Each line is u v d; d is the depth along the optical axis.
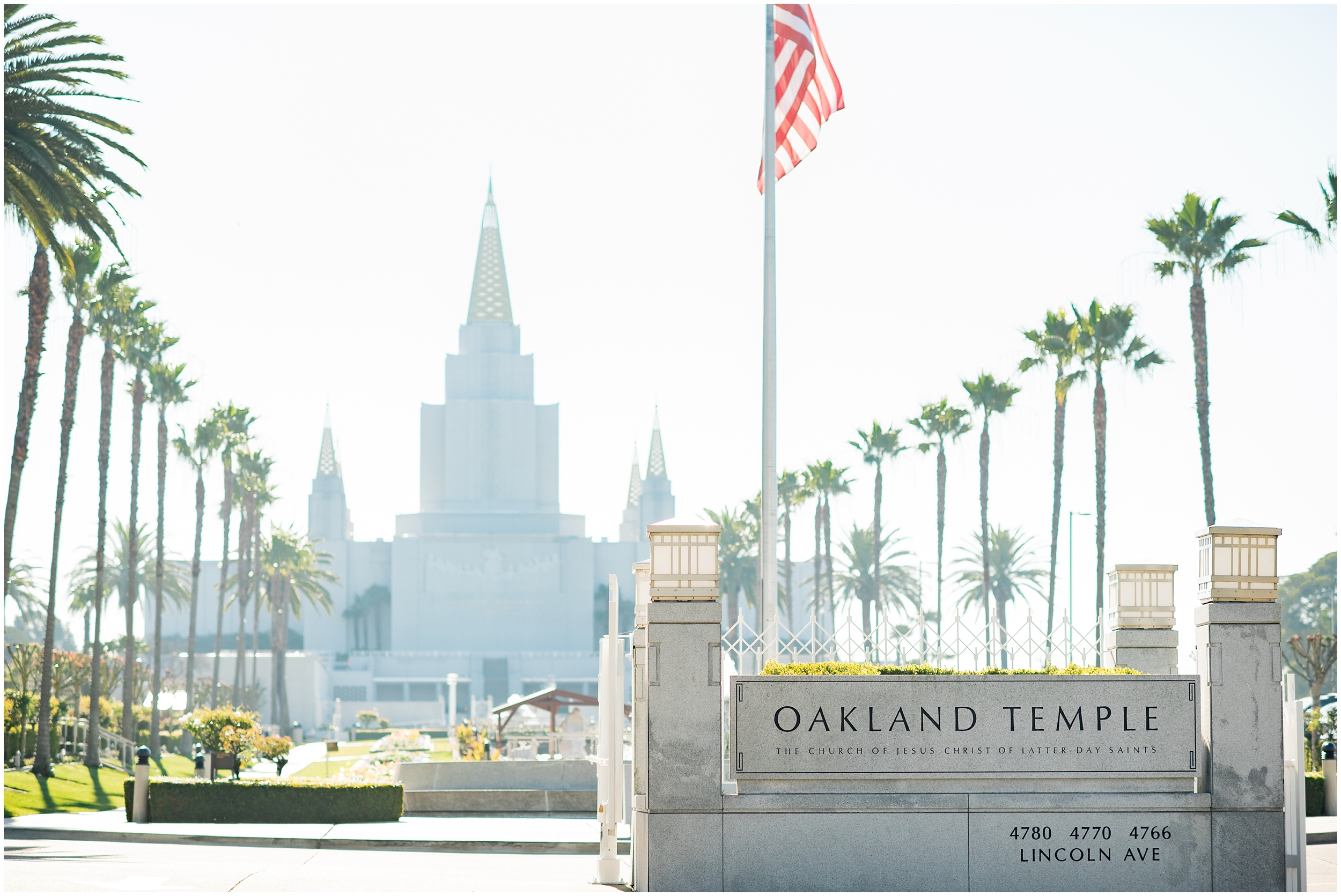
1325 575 101.25
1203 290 44.75
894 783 12.99
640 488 193.25
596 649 161.88
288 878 13.95
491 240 177.12
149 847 18.45
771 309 18.98
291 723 114.81
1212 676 13.23
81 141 30.80
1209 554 13.45
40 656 45.47
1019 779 13.06
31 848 17.98
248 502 84.69
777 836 12.77
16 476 34.62
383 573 165.00
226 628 155.75
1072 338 53.22
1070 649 13.88
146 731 60.03
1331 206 35.72
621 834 20.52
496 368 172.12
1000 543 99.06
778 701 13.01
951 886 12.83
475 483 169.00
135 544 52.38
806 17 20.83
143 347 56.25
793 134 20.72
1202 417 44.75
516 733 45.72
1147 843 13.02
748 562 103.25
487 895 12.69
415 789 27.73
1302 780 13.31
